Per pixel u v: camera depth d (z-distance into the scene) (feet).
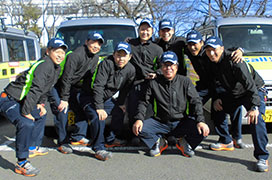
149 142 13.43
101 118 12.77
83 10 74.13
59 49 11.84
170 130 13.52
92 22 19.74
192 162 12.90
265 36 19.15
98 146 13.37
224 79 12.60
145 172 11.87
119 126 14.58
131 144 15.56
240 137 14.62
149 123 13.33
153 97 13.20
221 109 13.99
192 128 13.08
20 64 25.52
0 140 16.89
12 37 24.81
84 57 13.38
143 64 14.37
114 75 13.21
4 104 11.72
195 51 13.44
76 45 18.54
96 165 12.66
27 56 27.30
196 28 25.86
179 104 12.94
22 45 26.55
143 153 14.16
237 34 19.30
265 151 11.83
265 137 11.76
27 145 11.68
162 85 12.84
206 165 12.54
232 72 12.13
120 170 12.10
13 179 11.33
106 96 13.64
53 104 13.73
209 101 17.69
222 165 12.50
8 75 23.43
